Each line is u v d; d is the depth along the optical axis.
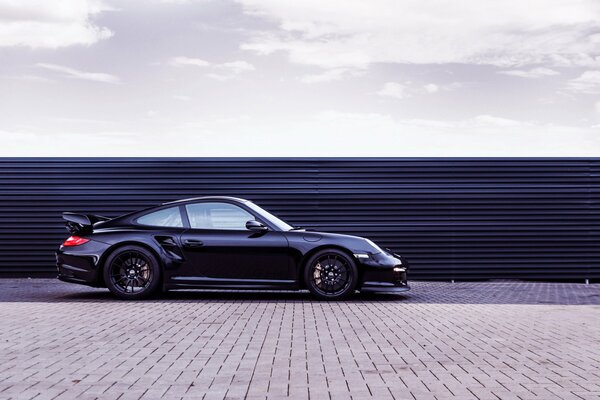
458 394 4.61
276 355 5.90
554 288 12.40
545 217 13.68
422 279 13.67
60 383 4.88
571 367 5.46
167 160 13.59
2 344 6.36
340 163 13.65
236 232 10.04
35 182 13.56
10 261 13.58
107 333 6.98
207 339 6.66
